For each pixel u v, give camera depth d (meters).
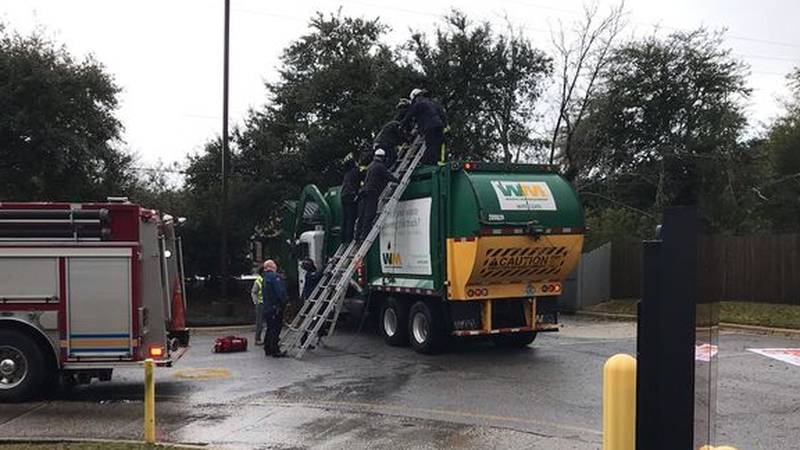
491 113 28.09
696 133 34.19
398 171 16.14
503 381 11.44
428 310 14.52
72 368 10.30
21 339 10.20
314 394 10.69
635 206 34.06
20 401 10.20
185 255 26.45
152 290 10.59
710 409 4.64
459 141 26.33
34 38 22.69
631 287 24.11
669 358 4.32
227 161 22.48
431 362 13.54
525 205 13.95
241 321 20.80
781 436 7.88
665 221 4.38
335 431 8.34
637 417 4.45
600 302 23.53
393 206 15.38
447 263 14.11
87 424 8.84
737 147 35.03
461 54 26.72
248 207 26.25
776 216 35.31
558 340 16.34
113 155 24.53
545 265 14.40
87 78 22.61
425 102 16.31
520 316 14.88
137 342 10.37
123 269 10.35
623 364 4.66
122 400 10.40
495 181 13.91
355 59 25.88
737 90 34.72
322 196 19.66
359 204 16.55
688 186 33.75
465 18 27.81
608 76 33.19
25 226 10.27
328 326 16.14
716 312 5.03
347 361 13.88
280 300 14.72
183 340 11.98
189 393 10.91
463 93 27.02
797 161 35.91
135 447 7.41
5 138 21.52
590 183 33.00
